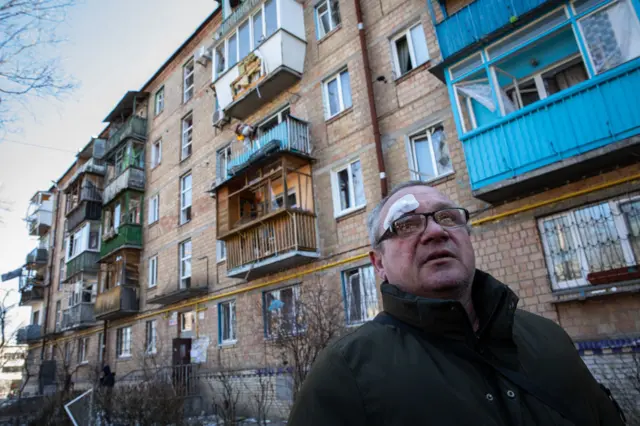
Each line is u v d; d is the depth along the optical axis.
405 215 1.61
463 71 7.10
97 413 7.61
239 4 13.73
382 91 9.31
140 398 7.07
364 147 9.30
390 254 1.61
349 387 1.18
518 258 6.46
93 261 19.31
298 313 7.48
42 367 18.80
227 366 10.53
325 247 9.52
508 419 1.12
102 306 16.61
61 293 23.50
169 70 17.72
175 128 16.45
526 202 6.52
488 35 6.62
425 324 1.29
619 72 5.26
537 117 5.91
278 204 11.13
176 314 13.65
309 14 11.69
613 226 5.68
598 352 5.39
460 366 1.22
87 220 19.95
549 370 1.29
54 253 25.67
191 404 10.45
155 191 16.67
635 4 5.41
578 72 6.57
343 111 9.95
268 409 8.77
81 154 23.55
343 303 8.78
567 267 6.04
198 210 13.98
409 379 1.16
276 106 11.79
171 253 14.77
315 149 10.37
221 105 12.73
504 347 1.28
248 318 10.85
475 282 1.55
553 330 1.49
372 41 9.85
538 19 6.21
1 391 26.00
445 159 8.12
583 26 5.82
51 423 9.12
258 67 11.45
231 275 10.78
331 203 9.65
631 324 5.27
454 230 1.56
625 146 5.11
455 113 6.98
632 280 5.32
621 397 5.02
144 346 14.01
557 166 5.65
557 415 1.17
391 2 9.69
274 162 10.22
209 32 15.69
